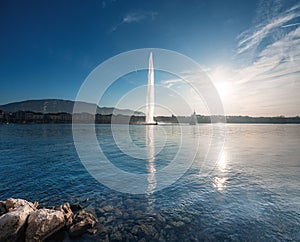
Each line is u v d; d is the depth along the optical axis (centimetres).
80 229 627
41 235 589
